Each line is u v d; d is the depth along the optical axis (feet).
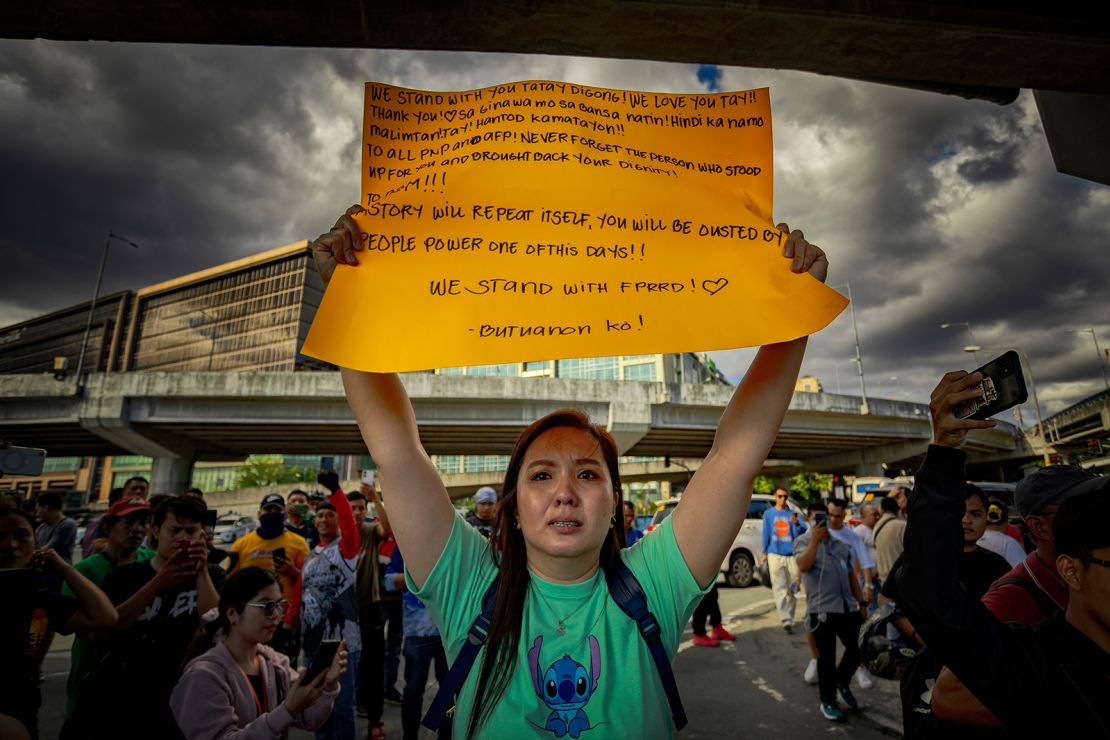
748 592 35.47
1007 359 3.76
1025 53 8.53
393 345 4.00
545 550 4.01
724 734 13.38
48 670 19.04
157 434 91.71
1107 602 3.87
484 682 3.82
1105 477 4.20
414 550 4.28
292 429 91.45
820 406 98.63
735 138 5.06
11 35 7.46
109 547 10.69
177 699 6.48
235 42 7.78
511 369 286.66
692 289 4.38
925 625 4.21
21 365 444.14
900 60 8.68
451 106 5.02
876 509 22.16
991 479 163.02
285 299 353.72
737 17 7.74
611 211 4.66
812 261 4.47
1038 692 3.96
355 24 7.61
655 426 90.33
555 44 8.19
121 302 409.49
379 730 13.20
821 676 14.40
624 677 3.82
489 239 4.44
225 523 90.48
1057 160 12.10
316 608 12.03
